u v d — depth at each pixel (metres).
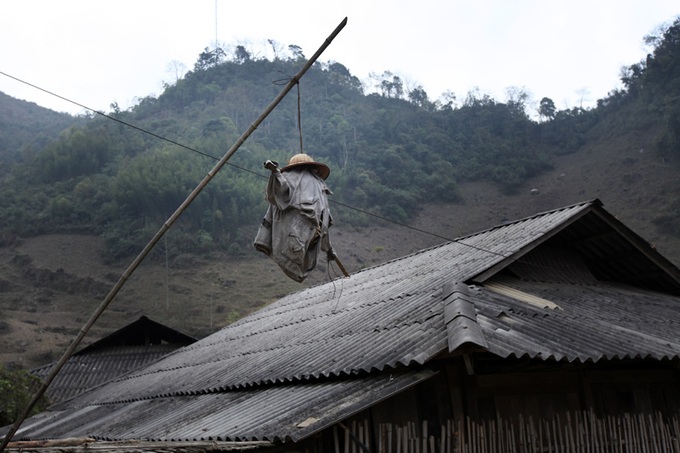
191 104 101.19
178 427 10.18
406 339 9.54
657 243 69.12
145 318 27.97
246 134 6.77
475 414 9.34
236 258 68.00
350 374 9.40
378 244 74.38
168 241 68.94
